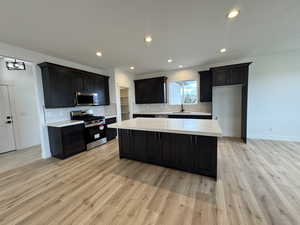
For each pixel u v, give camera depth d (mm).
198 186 1976
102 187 2021
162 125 2428
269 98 3924
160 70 5246
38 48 2867
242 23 2148
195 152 2256
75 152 3330
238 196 1744
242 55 3795
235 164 2580
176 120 2939
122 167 2627
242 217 1432
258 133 4129
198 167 2256
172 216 1477
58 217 1505
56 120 3500
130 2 1605
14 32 2199
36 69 3084
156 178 2217
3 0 1486
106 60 3814
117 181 2164
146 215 1501
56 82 3201
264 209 1526
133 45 2850
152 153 2670
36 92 3115
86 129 3623
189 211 1536
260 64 3912
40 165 2811
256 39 2766
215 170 2119
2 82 3631
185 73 5008
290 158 2744
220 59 4062
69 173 2455
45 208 1640
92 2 1583
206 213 1500
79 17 1871
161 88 5223
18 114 3898
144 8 1726
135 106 5902
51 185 2104
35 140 4246
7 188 2053
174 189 1927
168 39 2633
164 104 5543
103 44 2760
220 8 1776
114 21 1994
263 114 4023
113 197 1801
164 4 1662
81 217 1496
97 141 3949
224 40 2760
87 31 2248
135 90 5805
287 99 3770
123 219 1457
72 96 3586
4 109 3656
